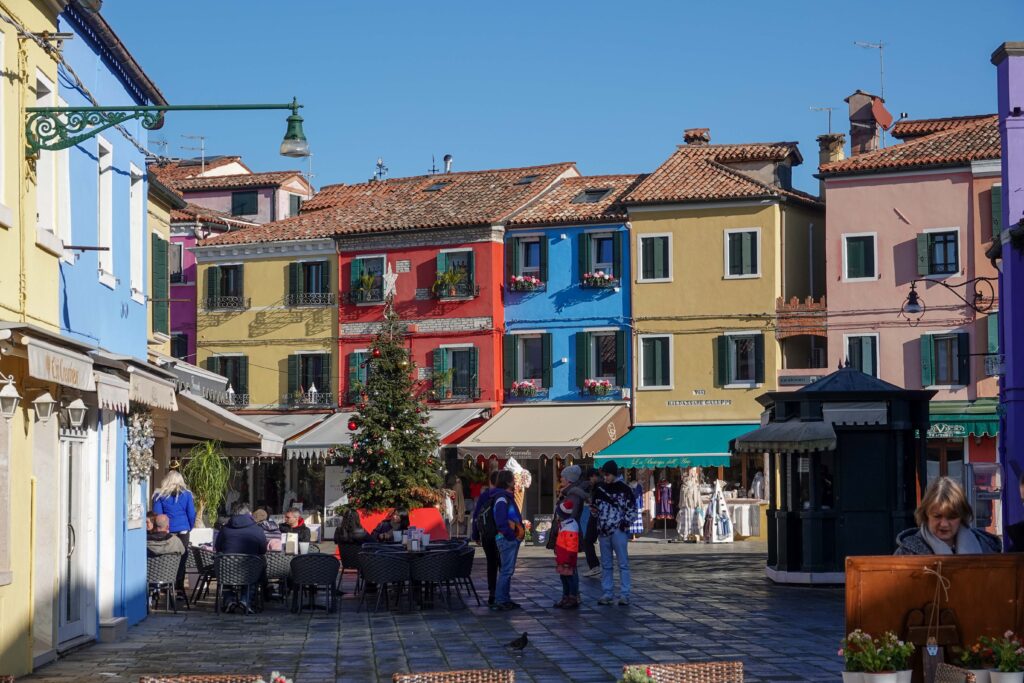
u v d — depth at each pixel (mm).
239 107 15070
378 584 23391
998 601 7977
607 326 49094
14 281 14008
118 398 15430
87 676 14047
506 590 21016
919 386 44594
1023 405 23375
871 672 7664
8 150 13953
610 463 21234
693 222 48000
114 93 18891
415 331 51344
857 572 7961
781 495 25078
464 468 47500
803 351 48312
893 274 45125
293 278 53781
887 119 51531
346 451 33906
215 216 57938
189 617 20578
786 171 50438
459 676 7109
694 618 19141
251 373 54219
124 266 19656
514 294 50688
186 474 28500
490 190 53469
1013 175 23828
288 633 18297
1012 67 23672
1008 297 23875
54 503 15109
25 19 14531
